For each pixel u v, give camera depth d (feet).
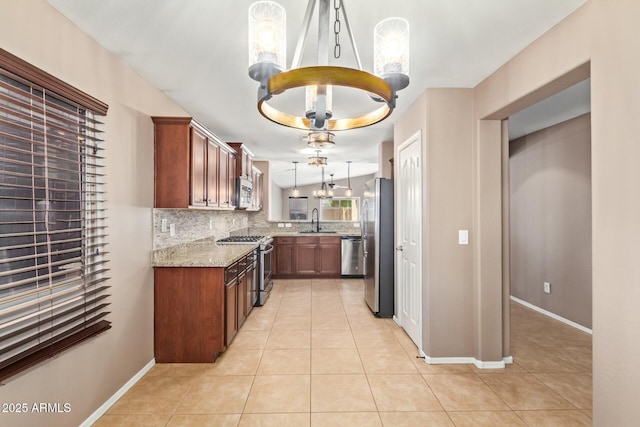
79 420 6.25
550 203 13.39
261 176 22.06
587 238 11.74
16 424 5.02
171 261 9.24
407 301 11.31
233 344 10.42
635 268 4.58
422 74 8.44
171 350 9.18
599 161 5.11
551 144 13.34
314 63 7.64
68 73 6.02
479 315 9.03
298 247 20.42
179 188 9.14
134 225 8.16
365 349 10.09
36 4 5.33
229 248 12.78
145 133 8.68
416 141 10.36
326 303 15.01
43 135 5.50
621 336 4.78
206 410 6.98
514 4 5.57
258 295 14.60
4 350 4.75
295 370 8.74
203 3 5.57
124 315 7.72
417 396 7.55
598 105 5.15
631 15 4.61
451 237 9.29
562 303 12.78
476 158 9.18
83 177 6.59
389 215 13.06
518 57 7.31
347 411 6.97
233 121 12.82
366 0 5.41
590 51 5.35
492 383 8.16
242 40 6.81
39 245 5.33
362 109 11.22
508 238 9.31
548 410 7.06
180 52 7.30
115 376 7.35
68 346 5.74
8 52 4.69
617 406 4.83
